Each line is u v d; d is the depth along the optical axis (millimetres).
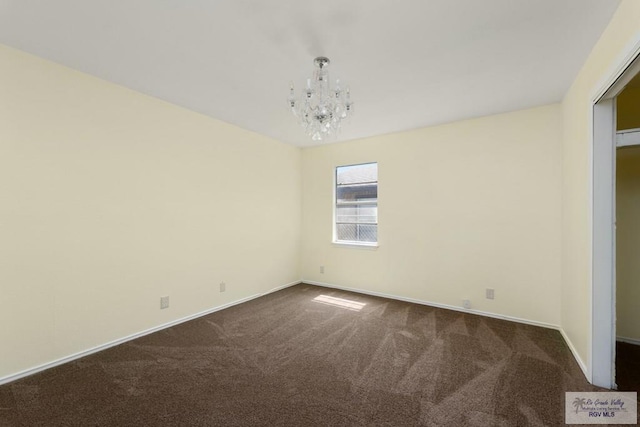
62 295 2260
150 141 2828
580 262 2227
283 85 2545
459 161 3473
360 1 1518
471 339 2717
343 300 3918
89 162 2404
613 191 1887
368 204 4293
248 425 1627
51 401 1809
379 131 3891
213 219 3465
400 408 1764
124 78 2451
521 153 3115
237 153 3762
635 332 2576
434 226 3654
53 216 2209
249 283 3957
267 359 2355
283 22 1695
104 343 2510
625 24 1476
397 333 2861
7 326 2002
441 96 2750
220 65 2211
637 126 2494
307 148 4848
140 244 2764
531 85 2523
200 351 2486
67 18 1676
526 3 1534
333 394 1900
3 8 1579
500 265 3240
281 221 4504
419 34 1804
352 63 2152
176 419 1666
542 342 2643
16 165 2031
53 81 2191
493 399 1840
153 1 1526
